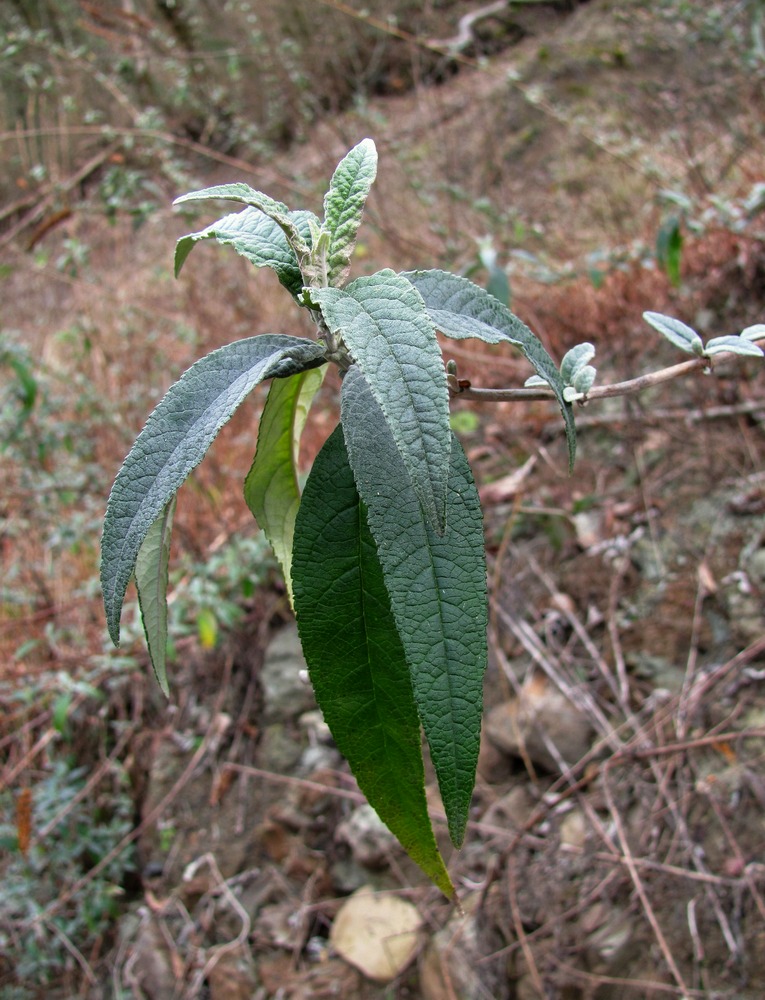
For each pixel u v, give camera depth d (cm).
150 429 73
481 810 220
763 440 242
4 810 258
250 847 242
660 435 259
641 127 386
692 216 274
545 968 191
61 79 384
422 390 59
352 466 71
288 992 215
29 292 470
